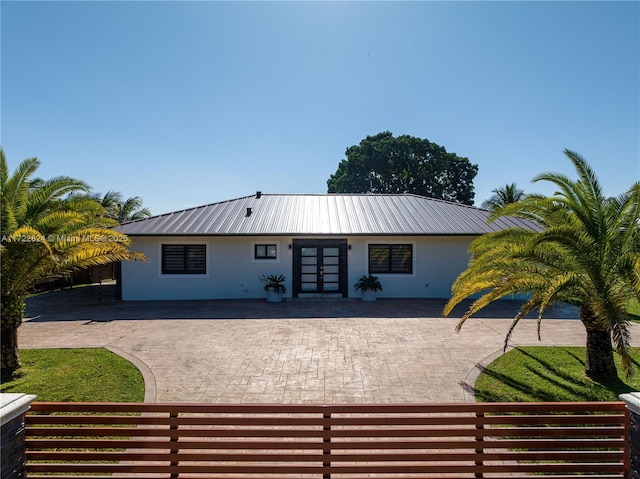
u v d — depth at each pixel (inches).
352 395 277.7
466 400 268.7
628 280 264.5
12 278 317.4
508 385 292.7
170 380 303.6
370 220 693.3
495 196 1235.9
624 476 159.0
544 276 306.2
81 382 297.0
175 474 161.0
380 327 469.4
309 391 284.7
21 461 149.6
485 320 510.9
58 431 157.4
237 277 660.7
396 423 158.4
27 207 358.6
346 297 663.8
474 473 162.6
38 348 388.5
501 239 345.1
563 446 161.8
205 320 508.7
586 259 280.4
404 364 340.5
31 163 354.3
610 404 158.6
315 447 160.9
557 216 311.9
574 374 314.2
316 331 450.6
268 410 158.9
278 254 662.5
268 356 361.7
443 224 674.2
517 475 188.7
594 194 311.4
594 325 304.8
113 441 160.9
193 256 660.7
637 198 284.2
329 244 666.8
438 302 628.4
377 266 668.7
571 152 320.2
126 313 555.8
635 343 411.8
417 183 1873.8
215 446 161.3
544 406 159.9
